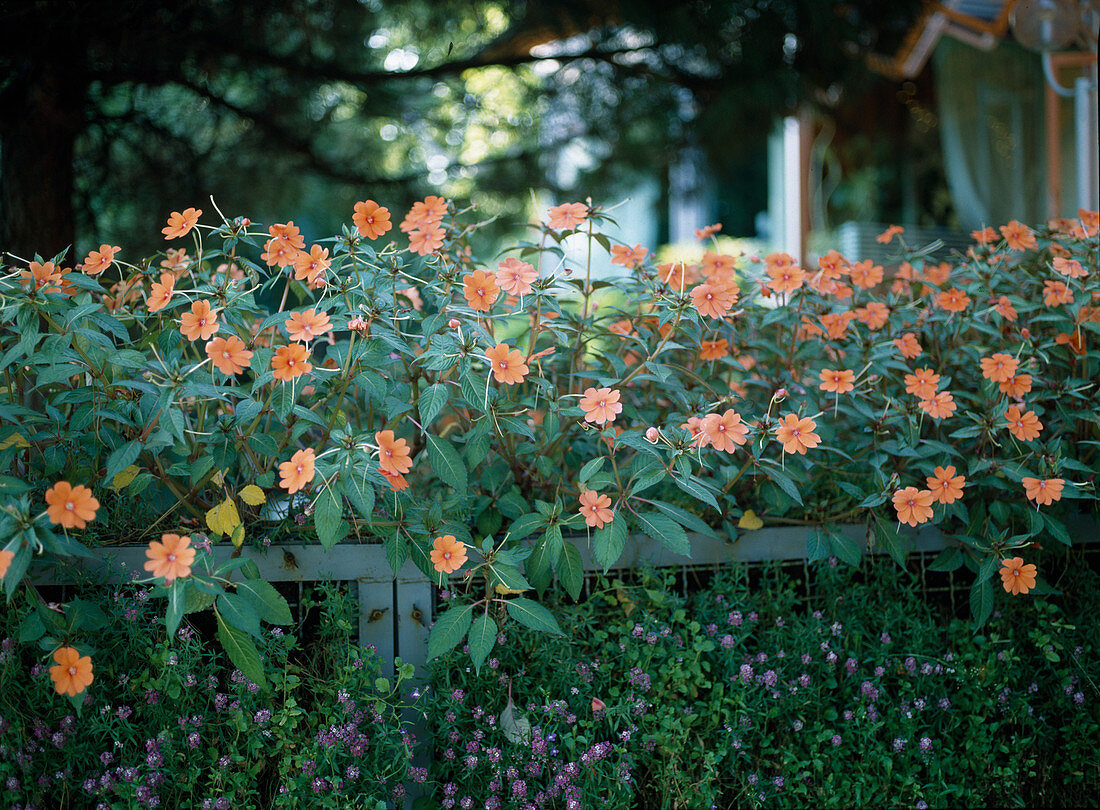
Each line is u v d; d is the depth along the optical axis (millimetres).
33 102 3037
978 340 2459
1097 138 3535
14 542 1485
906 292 2555
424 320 1782
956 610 2346
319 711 1861
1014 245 2361
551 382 2227
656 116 5055
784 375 2387
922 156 7527
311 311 1712
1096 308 2227
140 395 1830
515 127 5371
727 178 5668
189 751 1771
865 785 2059
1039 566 2293
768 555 2160
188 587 1653
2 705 1718
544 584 1883
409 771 1858
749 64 4559
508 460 2078
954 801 2137
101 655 1761
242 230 1886
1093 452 2254
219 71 3746
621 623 2031
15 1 2822
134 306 2217
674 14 4312
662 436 1796
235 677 1808
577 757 1923
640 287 2160
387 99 4586
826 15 4406
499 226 5023
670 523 1854
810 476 2225
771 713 1992
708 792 1932
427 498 2146
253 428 1848
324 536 1672
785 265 2260
